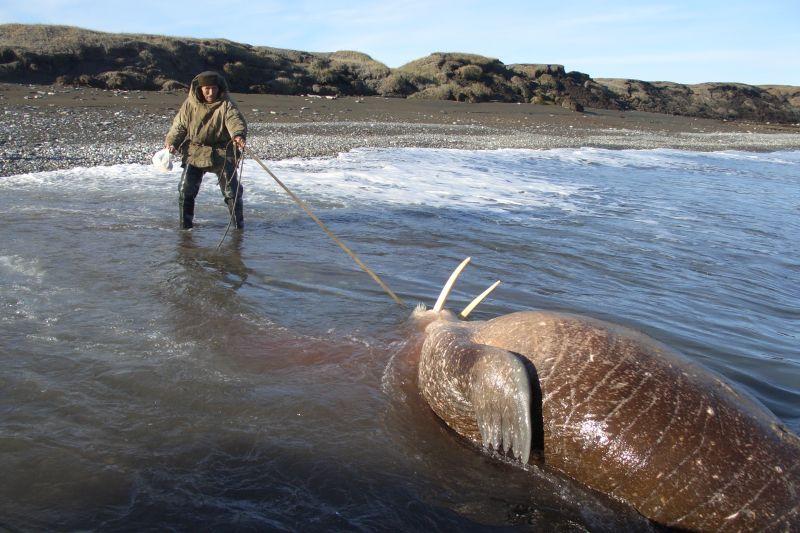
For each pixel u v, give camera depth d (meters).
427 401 4.20
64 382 4.07
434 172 14.58
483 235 8.94
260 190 11.24
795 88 84.56
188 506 3.00
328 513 3.03
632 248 8.81
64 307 5.36
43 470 3.19
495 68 56.66
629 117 46.56
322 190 11.55
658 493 3.13
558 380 3.53
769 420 3.22
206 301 5.72
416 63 55.72
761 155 27.84
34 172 11.33
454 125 28.34
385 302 6.04
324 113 28.50
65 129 16.84
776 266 8.43
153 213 9.03
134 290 5.89
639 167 19.42
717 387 3.35
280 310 5.68
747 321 6.18
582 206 11.88
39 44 35.16
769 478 2.96
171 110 23.70
